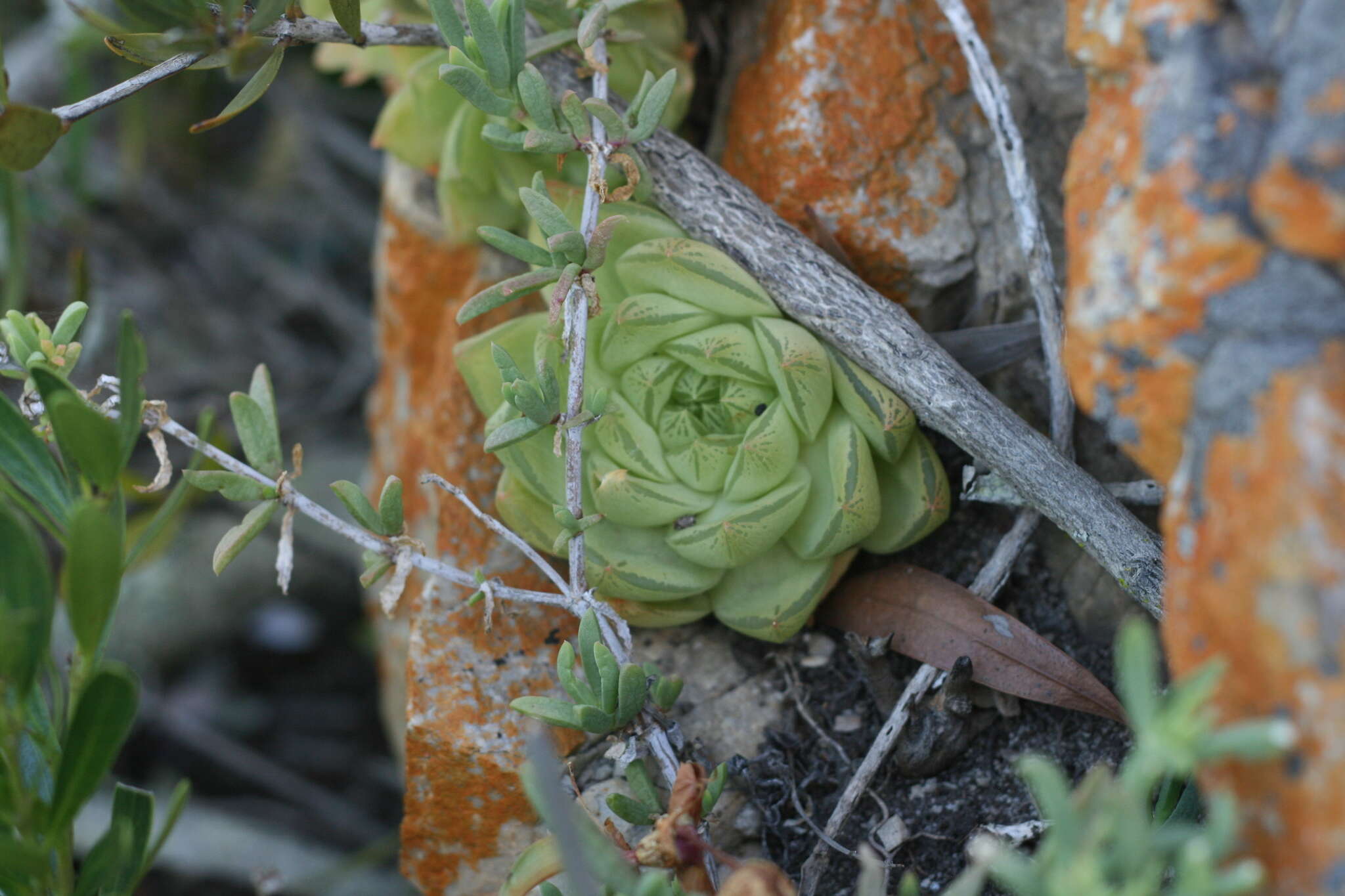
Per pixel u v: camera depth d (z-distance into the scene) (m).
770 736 0.71
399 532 0.67
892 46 0.72
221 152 1.14
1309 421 0.60
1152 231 0.61
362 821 0.89
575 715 0.66
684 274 0.68
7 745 0.64
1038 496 0.68
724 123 0.75
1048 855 0.61
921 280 0.72
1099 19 0.63
